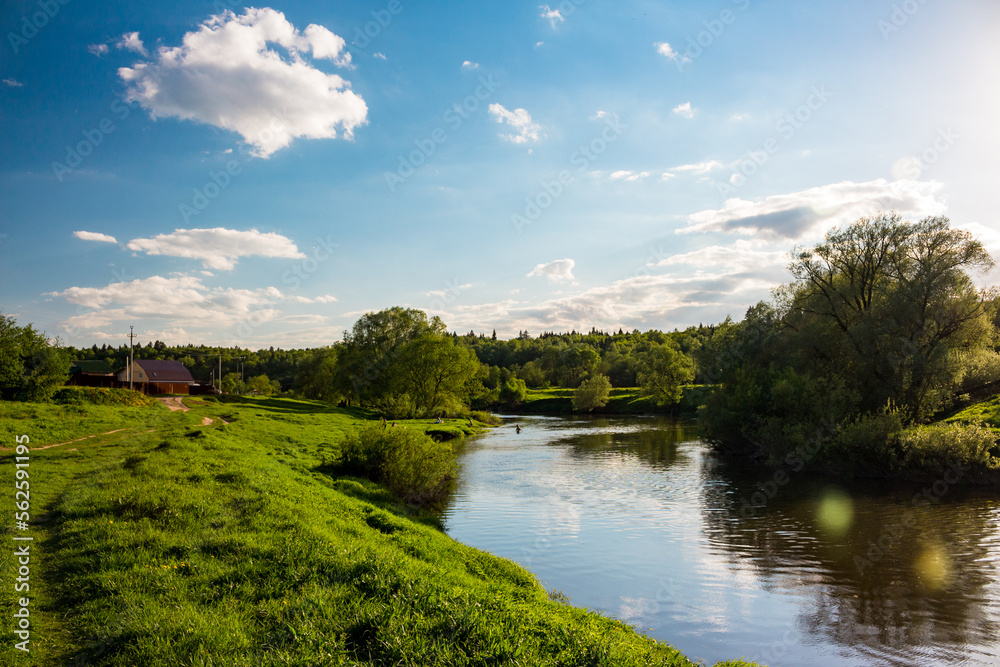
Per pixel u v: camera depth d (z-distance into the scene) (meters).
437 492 30.31
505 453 48.41
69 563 10.27
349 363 87.94
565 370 154.88
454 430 64.06
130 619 8.09
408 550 15.14
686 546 21.14
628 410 106.50
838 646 13.20
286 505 16.02
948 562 19.14
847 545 21.19
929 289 39.44
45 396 43.34
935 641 13.48
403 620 8.39
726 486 33.12
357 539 14.27
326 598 9.22
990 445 31.12
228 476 19.09
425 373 81.06
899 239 42.09
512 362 189.88
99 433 31.19
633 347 166.62
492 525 24.11
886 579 17.61
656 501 29.08
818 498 29.59
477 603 9.64
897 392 39.66
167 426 36.44
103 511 13.56
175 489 16.09
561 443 56.03
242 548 11.55
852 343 41.66
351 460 28.58
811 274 46.69
